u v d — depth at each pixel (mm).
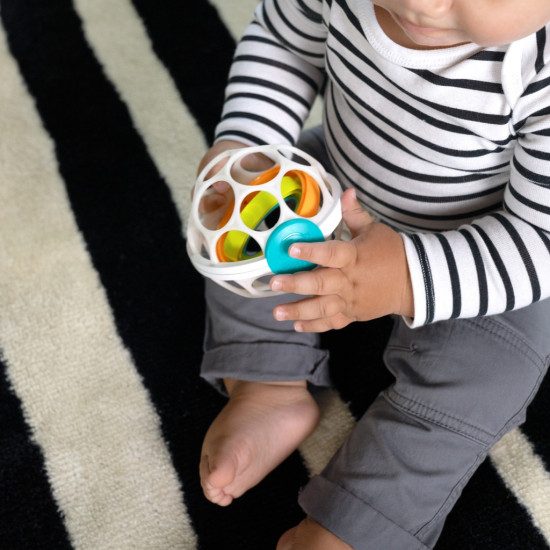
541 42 572
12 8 1254
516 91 597
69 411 871
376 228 672
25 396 881
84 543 785
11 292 962
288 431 796
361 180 789
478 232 673
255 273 603
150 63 1173
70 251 995
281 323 809
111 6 1243
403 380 763
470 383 735
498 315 746
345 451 753
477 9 490
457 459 729
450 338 750
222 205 710
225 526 794
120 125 1109
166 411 871
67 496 814
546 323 758
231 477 729
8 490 820
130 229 1011
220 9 1222
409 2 492
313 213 615
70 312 945
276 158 636
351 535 708
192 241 651
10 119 1126
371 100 694
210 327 864
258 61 819
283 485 819
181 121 1109
